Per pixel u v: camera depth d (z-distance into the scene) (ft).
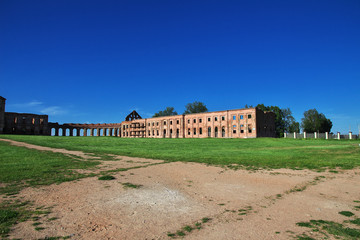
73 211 21.44
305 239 15.88
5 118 292.40
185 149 98.63
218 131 235.20
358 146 109.60
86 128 375.25
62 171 41.81
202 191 29.40
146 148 102.17
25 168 43.39
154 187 31.17
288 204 24.02
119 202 24.39
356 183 33.71
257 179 36.78
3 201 23.84
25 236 16.03
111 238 16.07
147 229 17.69
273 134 252.42
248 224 18.71
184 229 17.71
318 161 55.83
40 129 318.24
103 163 53.83
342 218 19.98
